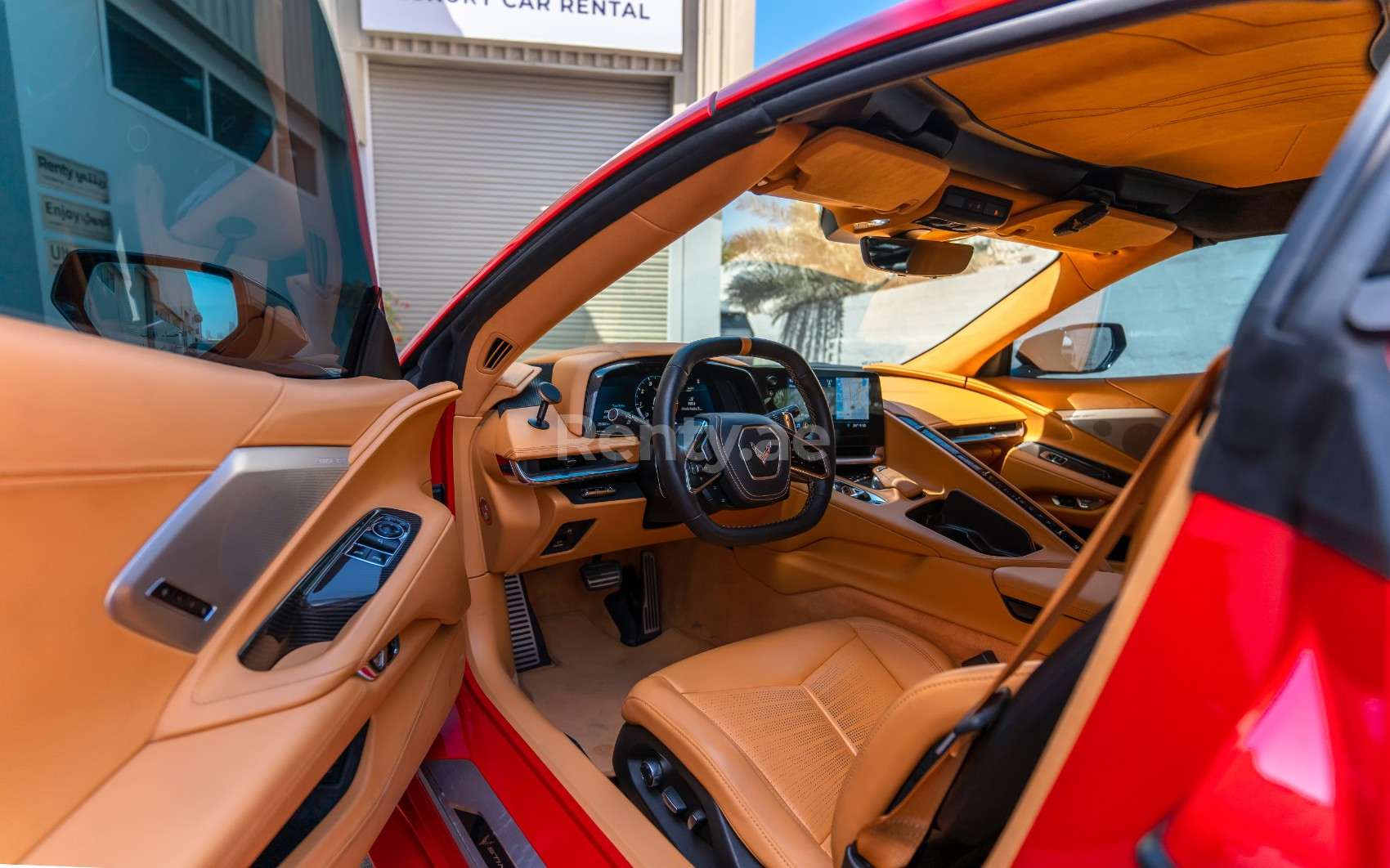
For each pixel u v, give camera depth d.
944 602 1.55
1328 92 0.87
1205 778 0.32
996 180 1.23
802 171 1.04
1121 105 0.95
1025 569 1.45
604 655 2.04
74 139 0.63
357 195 1.04
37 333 0.50
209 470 0.64
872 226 1.43
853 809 0.72
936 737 0.63
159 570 0.58
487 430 1.58
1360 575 0.28
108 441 0.53
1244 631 0.32
